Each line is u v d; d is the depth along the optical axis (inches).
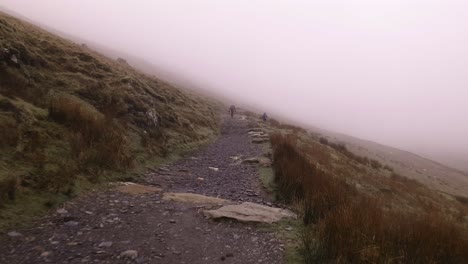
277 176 509.0
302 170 496.4
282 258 249.6
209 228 305.0
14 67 534.3
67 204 315.9
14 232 249.0
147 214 326.6
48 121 433.7
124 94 695.7
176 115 884.6
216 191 452.4
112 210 324.8
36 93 511.8
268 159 662.5
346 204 321.7
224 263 239.3
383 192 729.6
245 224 317.1
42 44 746.2
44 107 477.1
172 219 320.5
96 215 307.0
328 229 264.4
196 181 496.4
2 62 509.7
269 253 257.6
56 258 224.7
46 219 280.5
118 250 245.6
